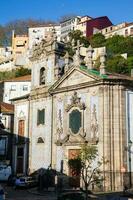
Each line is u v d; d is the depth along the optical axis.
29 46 121.19
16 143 49.41
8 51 123.69
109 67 71.75
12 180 43.28
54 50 45.56
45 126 45.00
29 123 47.75
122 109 37.31
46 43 46.94
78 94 40.78
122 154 36.38
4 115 55.97
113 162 36.25
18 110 50.34
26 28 145.62
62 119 42.62
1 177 47.53
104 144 36.66
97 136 37.66
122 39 91.44
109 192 34.41
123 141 36.72
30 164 46.34
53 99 44.44
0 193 26.67
